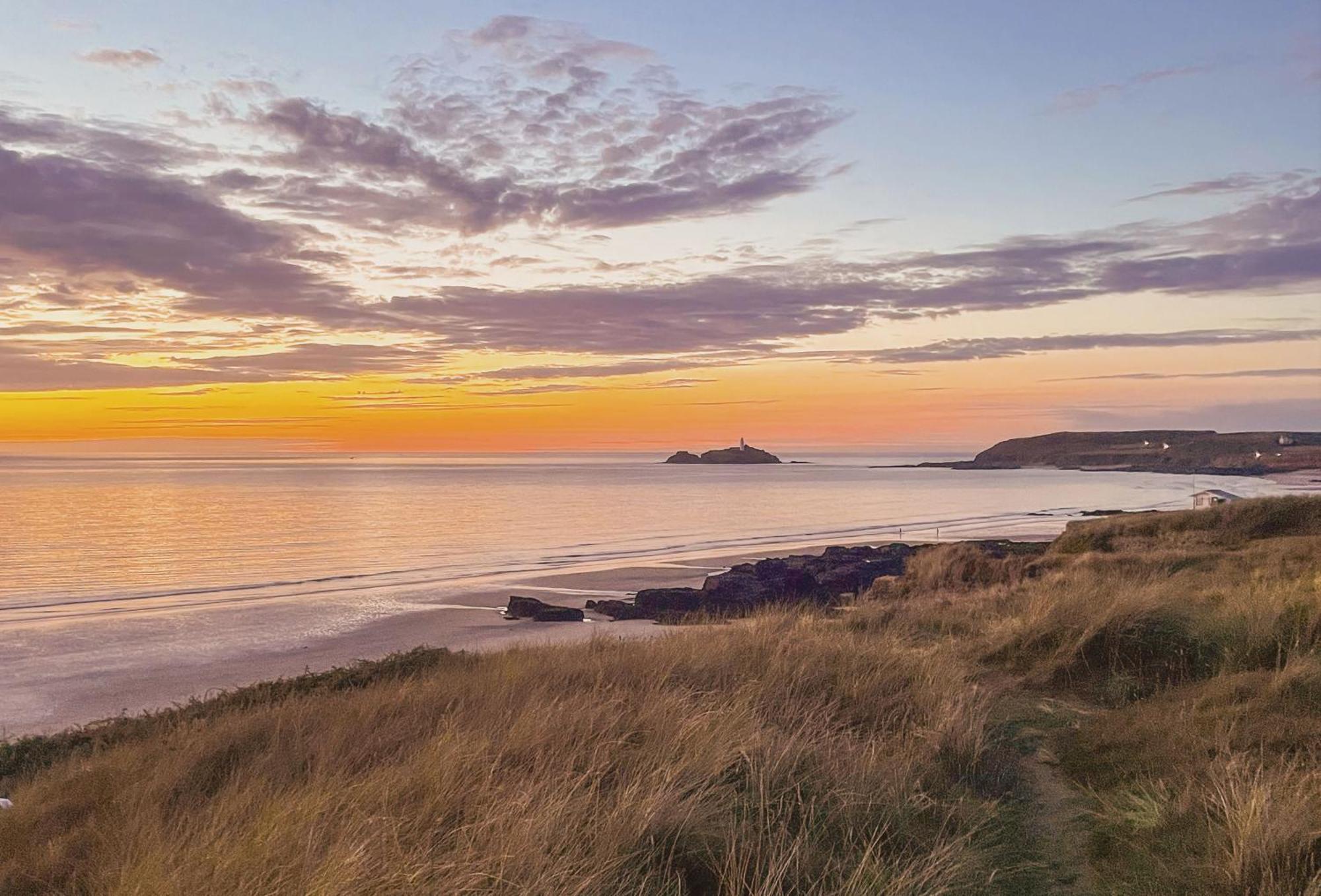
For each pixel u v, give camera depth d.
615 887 3.76
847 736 6.06
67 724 19.62
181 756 7.14
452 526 81.94
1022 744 6.36
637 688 7.54
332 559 56.25
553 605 37.34
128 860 4.30
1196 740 5.61
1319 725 5.50
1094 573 15.41
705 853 4.18
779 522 88.31
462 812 4.63
